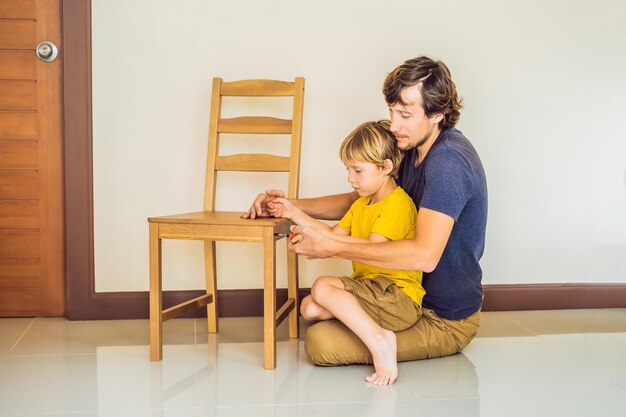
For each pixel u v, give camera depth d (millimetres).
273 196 2061
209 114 2471
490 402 1608
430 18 2525
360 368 1872
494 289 2594
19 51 2412
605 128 2615
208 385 1718
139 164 2461
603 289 2639
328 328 1865
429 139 1894
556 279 2637
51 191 2459
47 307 2490
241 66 2473
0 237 2453
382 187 1925
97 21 2410
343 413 1529
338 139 2523
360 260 1748
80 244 2432
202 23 2451
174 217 1936
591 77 2600
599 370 1860
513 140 2588
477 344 2127
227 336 2217
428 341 1915
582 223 2633
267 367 1854
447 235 1728
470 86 2561
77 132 2410
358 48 2506
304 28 2486
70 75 2393
